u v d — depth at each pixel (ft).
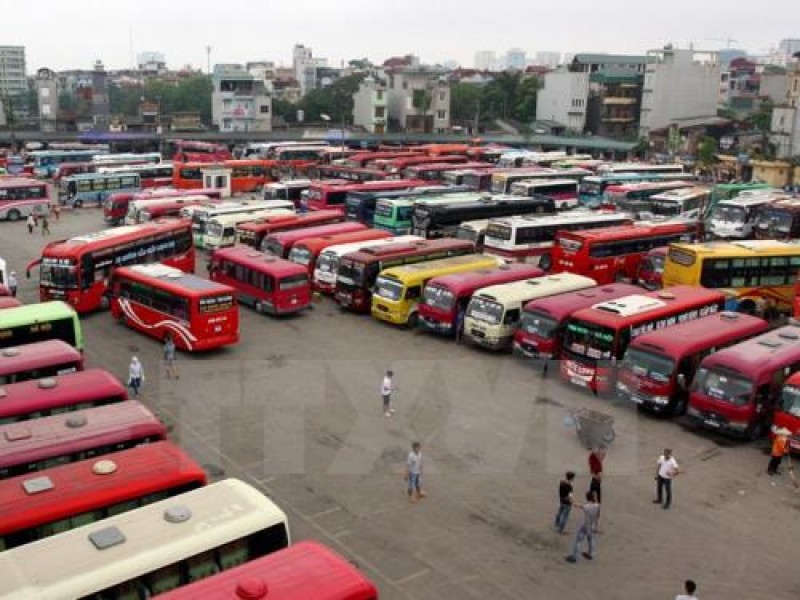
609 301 98.43
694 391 82.64
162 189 215.51
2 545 47.60
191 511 47.83
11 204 203.41
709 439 81.51
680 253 122.93
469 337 107.86
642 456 77.05
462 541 61.26
